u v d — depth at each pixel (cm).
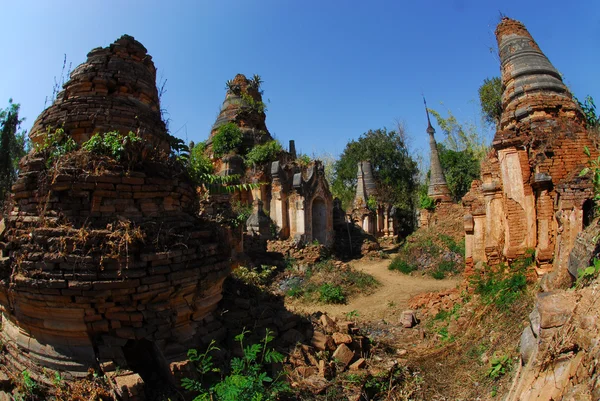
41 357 595
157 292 600
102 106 710
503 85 1230
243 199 3034
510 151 1106
